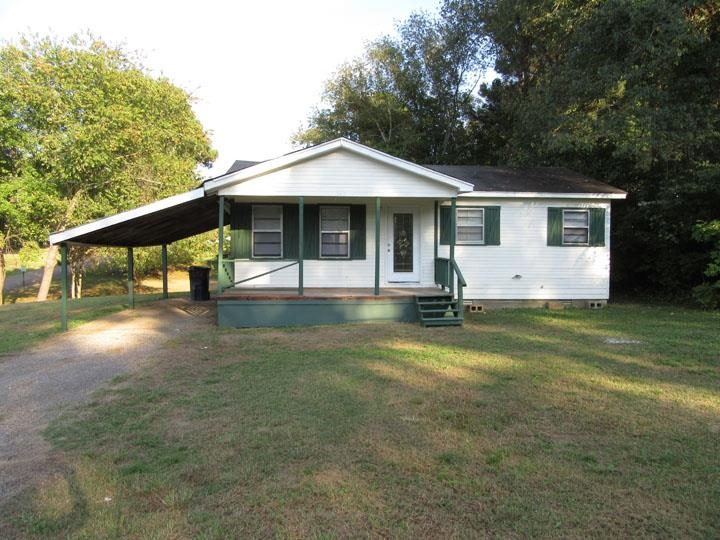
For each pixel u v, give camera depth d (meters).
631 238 16.78
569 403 5.51
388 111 29.52
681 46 12.70
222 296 10.91
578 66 15.12
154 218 11.47
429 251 13.60
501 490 3.62
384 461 4.09
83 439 4.71
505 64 25.45
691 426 4.82
